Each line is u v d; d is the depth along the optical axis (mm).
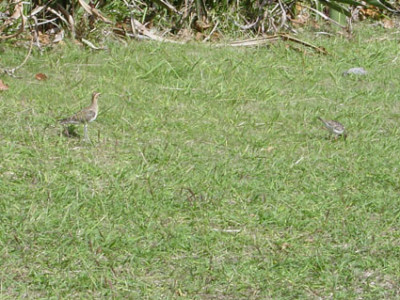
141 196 16812
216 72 25031
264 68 25859
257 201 17062
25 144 19109
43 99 21828
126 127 20359
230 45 28000
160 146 19391
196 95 23109
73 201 16359
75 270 14367
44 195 16672
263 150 19719
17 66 24141
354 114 22594
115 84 23391
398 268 14859
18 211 16094
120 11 28375
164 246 15172
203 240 15484
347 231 16094
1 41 25453
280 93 24031
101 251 14875
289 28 30266
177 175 17938
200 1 28938
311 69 26250
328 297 14008
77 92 22531
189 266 14664
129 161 18594
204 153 19250
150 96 22766
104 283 13969
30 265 14406
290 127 21406
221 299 13750
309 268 14773
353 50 28438
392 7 33594
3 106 21094
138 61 25375
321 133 21125
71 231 15414
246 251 15312
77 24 26906
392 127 22000
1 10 25875
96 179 17547
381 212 17000
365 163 19250
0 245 14875
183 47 27375
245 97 23281
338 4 30359
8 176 17531
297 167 18797
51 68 24328
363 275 14703
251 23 30000
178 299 13633
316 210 16828
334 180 18312
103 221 15898
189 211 16547
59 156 18594
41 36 26438
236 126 21156
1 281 13891
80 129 20172
